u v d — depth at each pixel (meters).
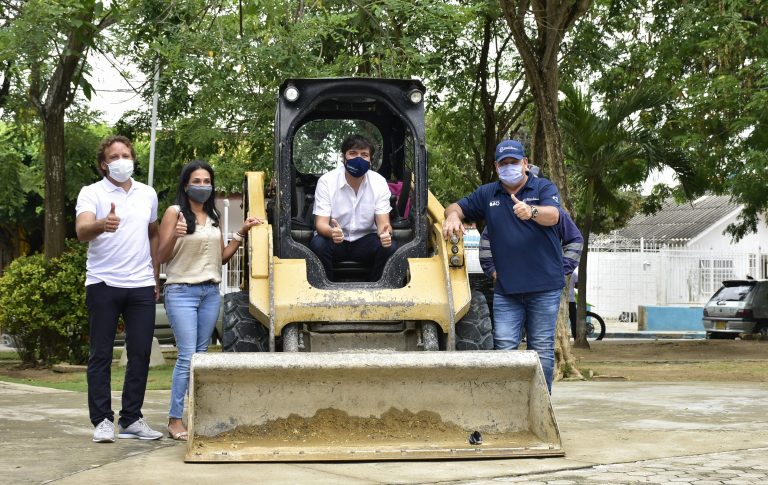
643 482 5.29
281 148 7.25
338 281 7.45
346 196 7.33
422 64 13.06
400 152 7.98
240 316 7.10
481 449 5.89
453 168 21.97
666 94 17.22
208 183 6.99
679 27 15.26
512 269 6.96
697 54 17.41
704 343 20.64
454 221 7.00
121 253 6.74
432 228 7.46
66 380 12.74
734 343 20.66
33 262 14.44
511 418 6.33
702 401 9.53
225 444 5.98
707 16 15.12
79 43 13.59
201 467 5.66
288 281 6.82
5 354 18.08
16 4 13.49
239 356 6.03
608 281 31.64
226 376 6.03
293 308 6.66
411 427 6.23
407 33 13.21
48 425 7.66
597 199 19.56
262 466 5.66
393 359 6.12
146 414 8.56
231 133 14.89
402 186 7.73
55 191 14.75
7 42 12.08
